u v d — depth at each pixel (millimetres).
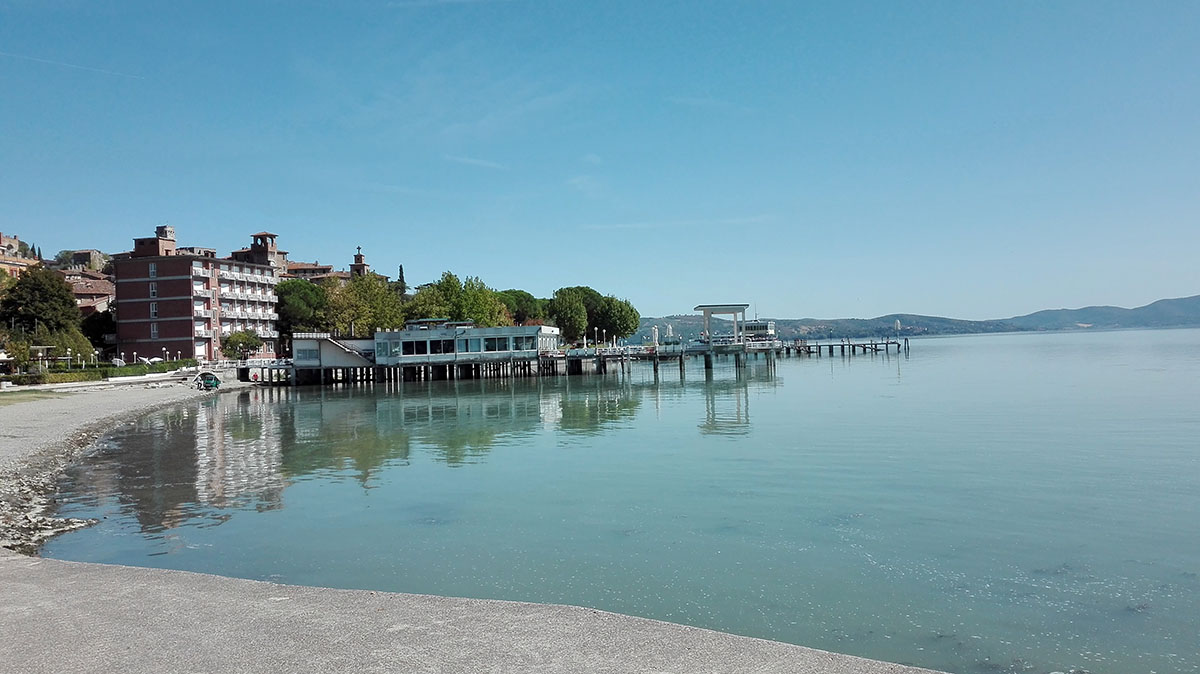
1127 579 14531
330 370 96312
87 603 11484
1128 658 11086
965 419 39469
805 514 20141
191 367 103562
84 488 26188
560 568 16000
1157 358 98312
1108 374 70562
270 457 33062
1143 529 18000
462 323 97125
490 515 21062
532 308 157000
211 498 24188
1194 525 18250
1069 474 24547
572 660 9000
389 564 16531
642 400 57812
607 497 22984
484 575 15625
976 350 161375
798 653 9188
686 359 146750
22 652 9273
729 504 21531
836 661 8914
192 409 59750
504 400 61906
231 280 123500
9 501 22875
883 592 14125
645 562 16312
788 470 26391
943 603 13492
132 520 21141
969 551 16562
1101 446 29812
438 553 17344
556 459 30562
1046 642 11703
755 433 36438
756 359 136375
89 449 36562
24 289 101312
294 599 11719
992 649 11477
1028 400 48469
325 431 43031
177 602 11516
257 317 129000
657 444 33844
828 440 33281
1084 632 12055
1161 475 24109
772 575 15258
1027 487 22781
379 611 11039
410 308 120688
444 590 14680
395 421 47719
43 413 51094
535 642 9641
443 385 84938
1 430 40781
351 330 113438
